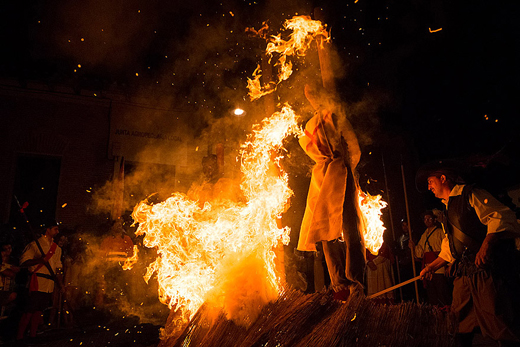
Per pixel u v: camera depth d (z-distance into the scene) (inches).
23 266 260.1
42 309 260.7
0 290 255.9
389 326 95.9
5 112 478.0
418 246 240.4
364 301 102.7
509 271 108.8
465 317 117.2
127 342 218.8
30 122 485.1
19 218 463.8
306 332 103.7
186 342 126.2
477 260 107.8
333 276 122.3
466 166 127.2
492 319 107.1
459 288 118.0
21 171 480.4
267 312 115.8
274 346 103.2
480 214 112.0
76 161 494.9
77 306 354.0
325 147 131.1
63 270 315.9
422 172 132.6
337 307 111.1
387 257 244.1
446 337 92.0
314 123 134.4
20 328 250.1
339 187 122.0
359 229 119.9
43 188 483.8
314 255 312.0
